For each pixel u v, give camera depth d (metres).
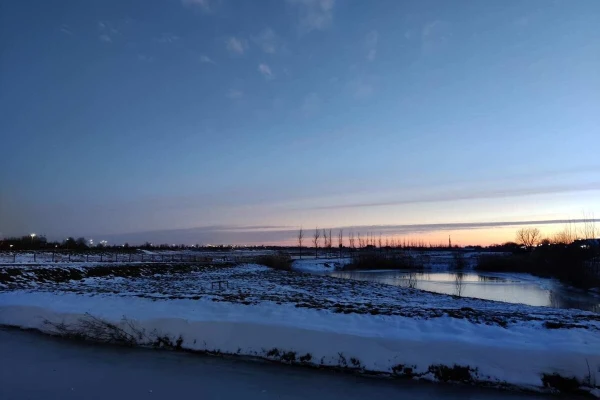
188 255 78.50
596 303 24.84
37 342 10.09
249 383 7.48
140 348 9.63
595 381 7.06
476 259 76.75
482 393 7.14
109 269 31.66
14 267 25.39
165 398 6.75
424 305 14.62
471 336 8.49
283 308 11.30
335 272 55.53
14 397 6.71
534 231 92.38
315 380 7.68
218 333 9.44
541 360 7.46
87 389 7.08
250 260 64.94
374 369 8.02
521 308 15.03
